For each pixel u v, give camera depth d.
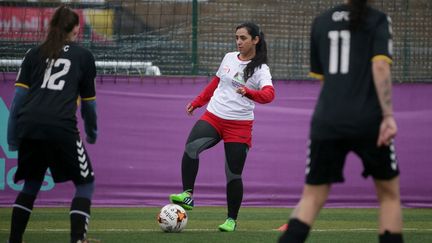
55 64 18.58
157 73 40.75
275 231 26.34
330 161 15.21
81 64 18.66
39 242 22.72
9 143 19.06
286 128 38.69
